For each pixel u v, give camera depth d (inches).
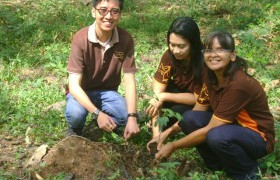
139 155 125.2
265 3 246.8
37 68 186.7
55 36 207.5
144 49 199.5
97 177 116.2
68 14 241.8
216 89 108.8
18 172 120.5
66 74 179.6
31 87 169.0
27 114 148.1
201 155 120.2
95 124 143.1
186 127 119.0
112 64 128.3
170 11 248.4
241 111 109.1
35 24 222.8
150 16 240.8
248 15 233.5
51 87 167.8
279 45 196.4
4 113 147.6
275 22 215.6
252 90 106.0
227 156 110.2
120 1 118.8
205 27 227.9
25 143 134.6
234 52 105.0
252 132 109.0
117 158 120.6
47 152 123.0
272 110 151.3
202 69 120.6
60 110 151.3
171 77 131.5
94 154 120.5
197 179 109.2
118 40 125.3
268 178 113.9
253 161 113.7
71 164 118.3
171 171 113.0
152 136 135.2
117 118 131.7
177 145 112.3
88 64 126.5
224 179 115.0
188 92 131.0
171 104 131.2
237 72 105.7
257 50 195.3
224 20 230.7
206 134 110.5
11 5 257.8
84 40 123.6
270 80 169.5
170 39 118.3
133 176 117.9
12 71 179.3
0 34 208.2
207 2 256.8
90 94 132.8
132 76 128.6
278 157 122.3
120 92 161.3
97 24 121.6
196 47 118.7
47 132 139.2
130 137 123.7
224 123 108.4
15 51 195.8
